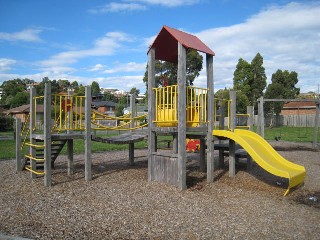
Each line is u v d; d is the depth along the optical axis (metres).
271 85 41.66
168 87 8.15
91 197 6.77
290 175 7.13
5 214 5.59
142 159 13.25
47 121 7.96
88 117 8.70
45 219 5.31
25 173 9.77
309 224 5.16
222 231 4.77
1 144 19.80
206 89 8.41
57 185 7.98
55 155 10.37
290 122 40.25
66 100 8.99
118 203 6.30
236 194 7.11
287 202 6.57
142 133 11.70
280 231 4.81
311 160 12.45
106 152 15.82
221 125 10.20
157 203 6.30
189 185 7.98
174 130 7.83
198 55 22.72
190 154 14.37
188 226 4.98
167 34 8.05
